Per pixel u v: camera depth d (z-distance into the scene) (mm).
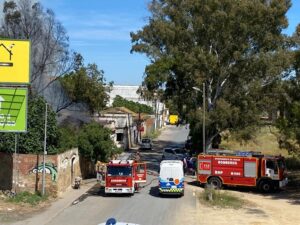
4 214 29609
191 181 51094
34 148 37875
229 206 36469
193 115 57781
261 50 57281
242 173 46375
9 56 33344
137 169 41969
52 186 36656
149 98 72938
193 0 57531
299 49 55750
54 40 58281
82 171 47344
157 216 31531
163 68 63375
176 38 59469
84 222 28828
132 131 91125
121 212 32562
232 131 59688
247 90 58344
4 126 33594
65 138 43750
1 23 56500
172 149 64875
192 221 30234
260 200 41125
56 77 59250
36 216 29766
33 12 57344
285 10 56312
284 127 53219
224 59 57812
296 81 55125
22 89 33656
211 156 46969
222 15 55375
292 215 33906
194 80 57500
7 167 36375
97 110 72375
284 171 46969
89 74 68750
